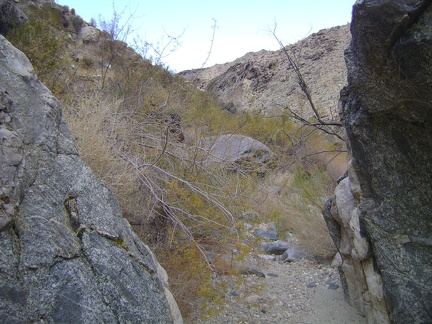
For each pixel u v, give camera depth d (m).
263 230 6.57
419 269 3.07
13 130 2.43
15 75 2.68
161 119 5.45
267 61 26.58
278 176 7.88
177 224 4.34
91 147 3.91
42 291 2.05
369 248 3.36
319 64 24.55
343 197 3.94
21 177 2.27
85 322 2.09
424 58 2.49
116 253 2.50
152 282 2.63
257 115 10.17
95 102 4.66
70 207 2.48
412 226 3.11
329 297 4.47
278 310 4.27
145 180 4.41
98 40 11.51
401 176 3.12
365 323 3.85
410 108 2.81
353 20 2.76
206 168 4.91
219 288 4.42
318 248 5.70
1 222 2.04
